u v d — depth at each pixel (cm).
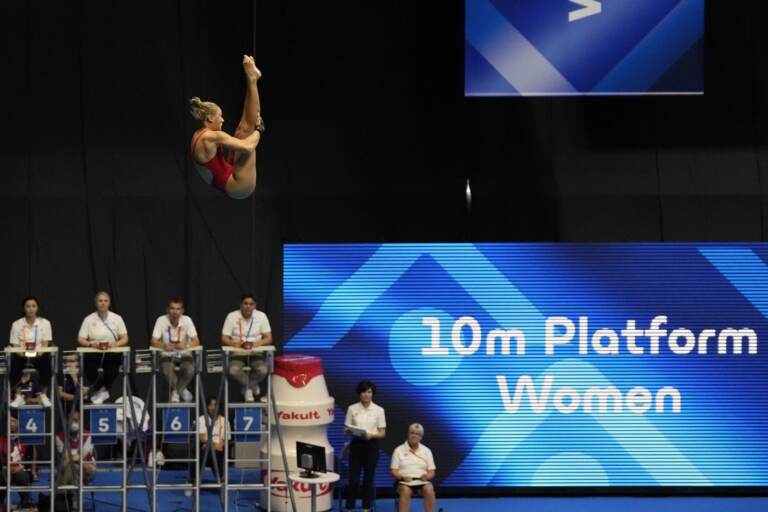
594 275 4309
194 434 3719
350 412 4056
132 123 4412
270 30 4419
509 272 4300
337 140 4434
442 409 4281
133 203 4412
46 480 4147
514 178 4431
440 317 4291
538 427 4294
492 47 4272
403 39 4428
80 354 3625
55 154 4394
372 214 4441
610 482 4303
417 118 4434
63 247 4400
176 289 4425
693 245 4322
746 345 4328
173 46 4412
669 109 4434
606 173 4431
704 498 4297
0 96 4366
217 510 3994
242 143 2841
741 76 4431
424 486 3941
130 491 4203
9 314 4381
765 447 4328
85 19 4388
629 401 4306
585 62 4272
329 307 4281
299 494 3969
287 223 4438
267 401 3744
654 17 4269
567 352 4300
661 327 4312
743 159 4441
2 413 3722
